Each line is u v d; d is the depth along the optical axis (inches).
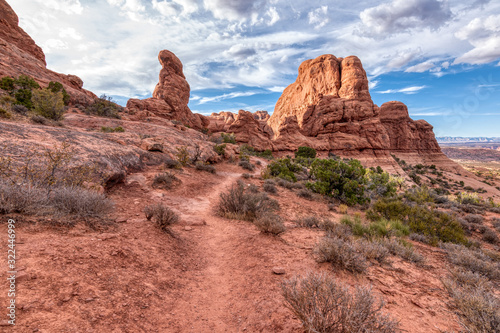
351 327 85.3
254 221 308.8
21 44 1950.1
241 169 1072.8
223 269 184.5
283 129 3531.0
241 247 224.8
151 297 121.6
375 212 461.7
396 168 3415.4
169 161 673.6
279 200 522.9
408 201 767.1
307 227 318.3
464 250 266.8
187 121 3036.4
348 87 3998.5
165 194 422.9
